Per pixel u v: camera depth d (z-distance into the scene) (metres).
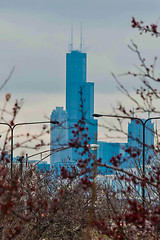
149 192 41.19
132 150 28.84
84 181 28.67
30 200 39.50
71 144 26.42
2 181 29.78
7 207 28.83
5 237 36.16
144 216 30.08
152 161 40.66
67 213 45.22
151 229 31.22
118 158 27.73
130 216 30.19
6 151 30.22
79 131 26.58
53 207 38.38
